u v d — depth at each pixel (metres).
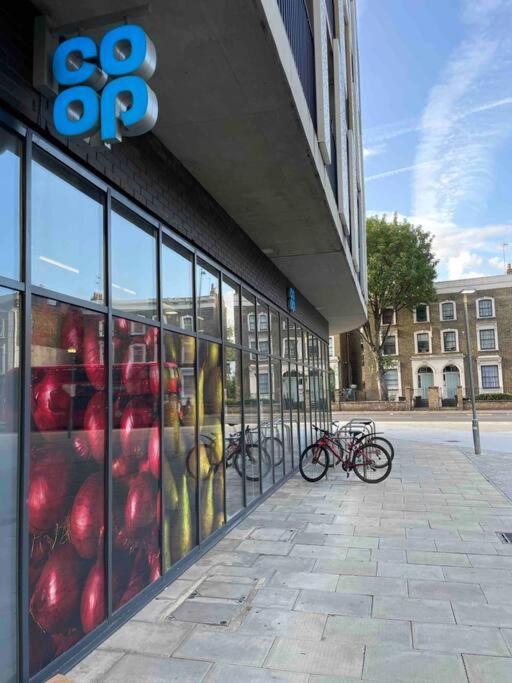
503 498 8.38
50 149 3.34
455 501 8.16
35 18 3.17
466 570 5.02
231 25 3.34
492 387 43.06
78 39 3.06
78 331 3.58
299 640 3.62
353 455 10.06
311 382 14.70
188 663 3.33
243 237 7.95
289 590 4.54
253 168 5.60
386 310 46.56
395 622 3.89
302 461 10.09
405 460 13.12
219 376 6.65
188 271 5.73
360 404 41.53
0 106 2.94
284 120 4.62
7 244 2.95
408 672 3.19
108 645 3.57
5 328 2.90
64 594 3.29
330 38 9.21
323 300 14.45
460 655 3.39
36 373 3.12
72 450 3.44
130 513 4.17
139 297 4.54
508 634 3.68
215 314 6.58
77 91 2.96
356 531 6.44
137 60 2.89
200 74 3.88
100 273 3.92
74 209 3.62
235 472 7.07
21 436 2.96
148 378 4.61
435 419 31.09
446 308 44.91
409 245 40.59
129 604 4.04
